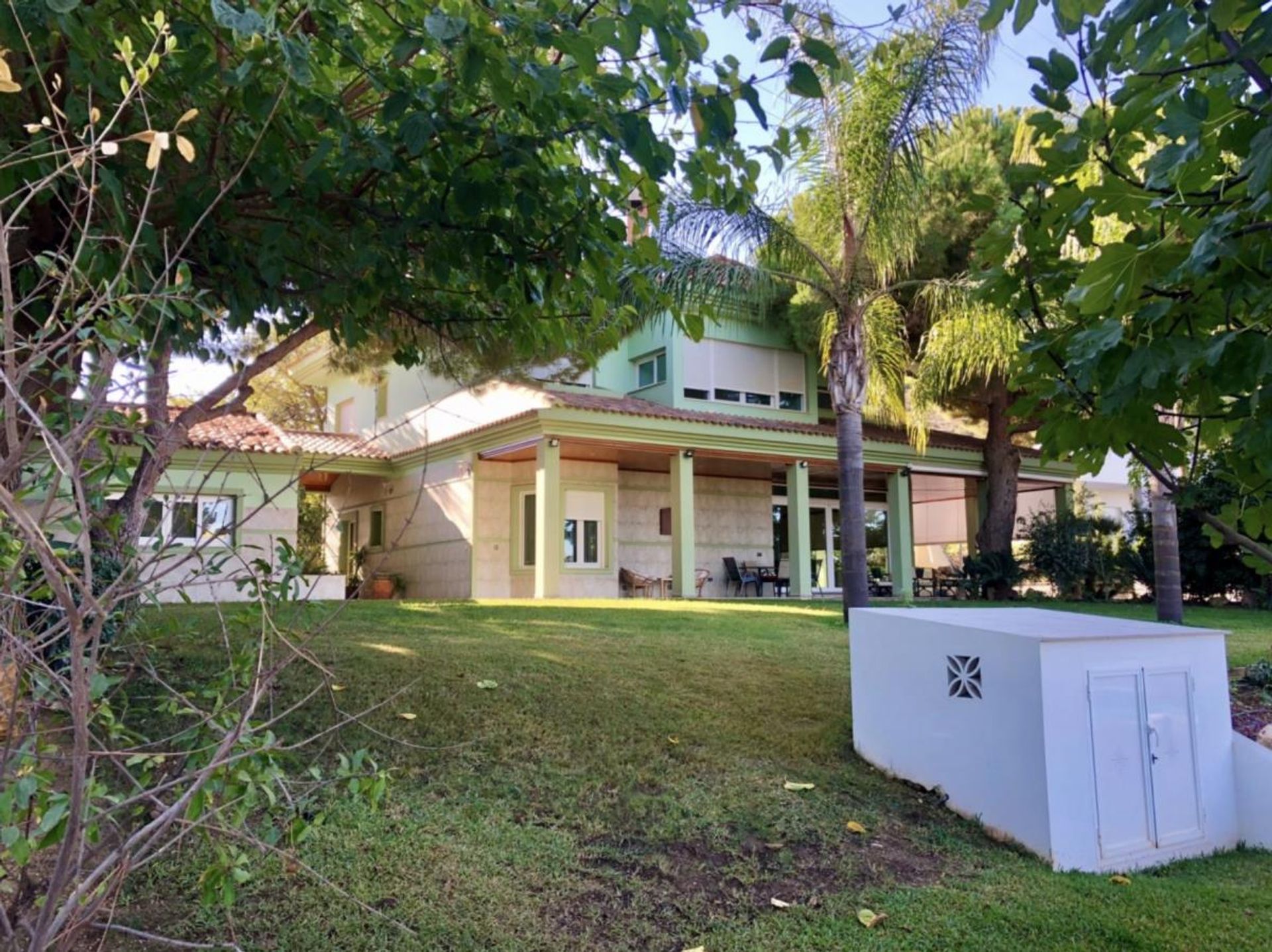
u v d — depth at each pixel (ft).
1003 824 16.06
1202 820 17.15
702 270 35.50
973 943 11.94
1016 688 16.03
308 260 16.30
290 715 17.34
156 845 11.48
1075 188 9.11
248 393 14.47
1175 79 7.63
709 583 68.59
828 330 38.65
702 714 20.58
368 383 51.52
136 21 11.71
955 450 68.18
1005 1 7.45
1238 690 26.37
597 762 17.06
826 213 36.50
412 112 12.44
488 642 26.35
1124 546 66.39
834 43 17.58
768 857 14.44
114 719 8.52
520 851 13.52
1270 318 7.32
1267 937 12.36
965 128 49.26
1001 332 36.96
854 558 37.11
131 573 7.63
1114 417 7.77
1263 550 7.88
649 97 13.17
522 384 52.75
